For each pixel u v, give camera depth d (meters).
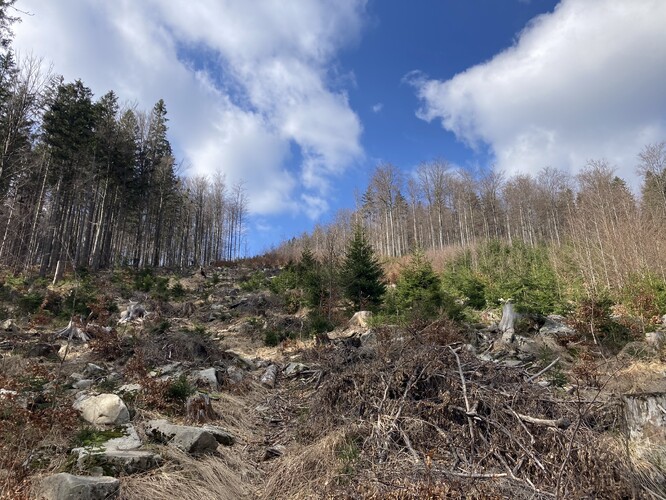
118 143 31.58
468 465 3.68
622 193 25.19
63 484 3.07
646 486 3.20
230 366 8.47
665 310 10.15
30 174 25.03
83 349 8.73
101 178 31.17
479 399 4.27
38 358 7.69
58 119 26.28
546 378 6.02
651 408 3.71
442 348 5.30
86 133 28.34
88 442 4.04
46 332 10.18
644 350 7.21
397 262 26.97
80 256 27.92
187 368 7.66
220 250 61.03
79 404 4.90
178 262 49.44
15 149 22.00
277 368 9.01
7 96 21.39
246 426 5.71
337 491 3.46
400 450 4.10
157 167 38.62
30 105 22.02
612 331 8.22
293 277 19.39
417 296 12.98
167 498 3.39
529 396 4.32
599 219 22.64
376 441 4.21
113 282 21.05
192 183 52.41
